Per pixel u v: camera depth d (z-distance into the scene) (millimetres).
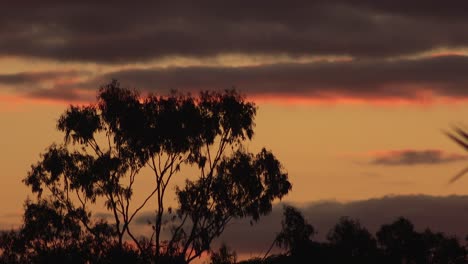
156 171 147375
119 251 144000
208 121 147125
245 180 146250
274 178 148125
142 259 144250
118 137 147000
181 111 146125
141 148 145250
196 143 146875
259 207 146375
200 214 147125
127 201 147750
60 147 147750
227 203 146375
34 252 146125
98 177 146000
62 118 147625
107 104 146875
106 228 146000
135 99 147750
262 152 148875
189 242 145750
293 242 144625
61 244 146250
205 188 147250
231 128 148375
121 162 146875
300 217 145625
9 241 146250
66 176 147625
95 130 146375
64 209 146875
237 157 147750
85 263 144125
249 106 149250
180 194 146625
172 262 144250
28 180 147750
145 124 145875
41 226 146000
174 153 147125
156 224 147000
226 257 144750
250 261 145000
